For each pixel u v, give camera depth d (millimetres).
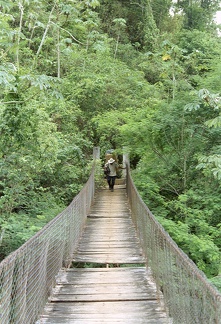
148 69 17031
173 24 24016
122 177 13148
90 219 7816
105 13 21125
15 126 5004
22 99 4980
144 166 9148
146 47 20594
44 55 12953
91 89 12219
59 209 6816
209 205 6910
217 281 4176
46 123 6207
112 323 3070
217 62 8703
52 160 6438
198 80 8305
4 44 5438
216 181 7125
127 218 7895
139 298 3656
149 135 7781
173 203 7629
